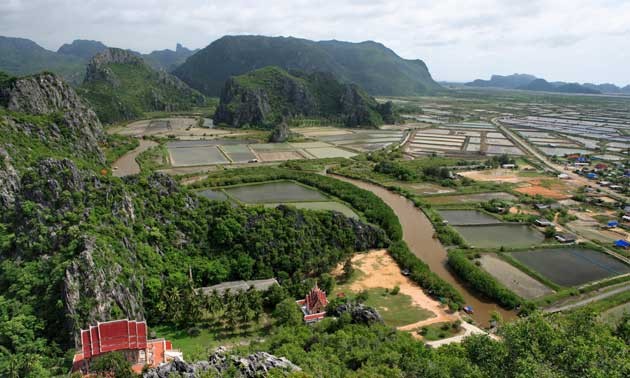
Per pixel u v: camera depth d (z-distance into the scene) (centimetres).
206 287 12762
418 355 8350
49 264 10969
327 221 16512
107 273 10675
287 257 14388
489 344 6775
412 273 14712
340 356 9031
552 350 6069
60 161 13412
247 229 14862
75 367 9000
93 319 9900
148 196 14612
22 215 12306
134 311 10912
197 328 11225
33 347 9425
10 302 10262
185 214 14725
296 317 11362
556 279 14362
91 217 12225
